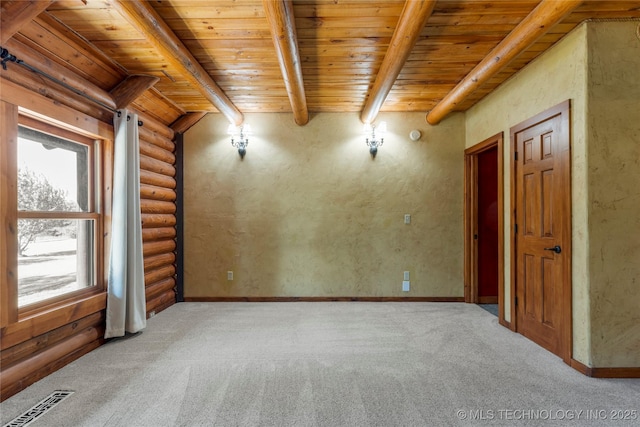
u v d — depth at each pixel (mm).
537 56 2682
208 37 2426
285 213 4148
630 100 2166
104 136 2740
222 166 4160
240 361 2412
